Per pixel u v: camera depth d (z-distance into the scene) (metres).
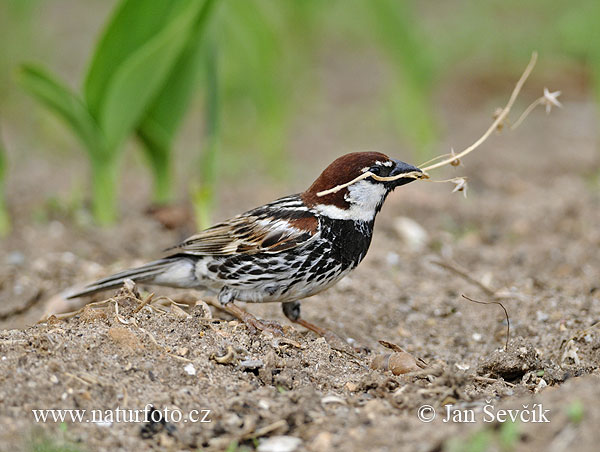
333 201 9.01
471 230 14.27
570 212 14.49
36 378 7.32
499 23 24.50
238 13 16.30
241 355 8.14
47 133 20.08
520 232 13.84
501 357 8.30
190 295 10.11
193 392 7.42
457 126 20.39
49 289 11.82
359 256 9.23
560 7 24.23
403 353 8.45
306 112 21.62
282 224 8.98
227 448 6.74
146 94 12.73
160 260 9.64
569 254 12.61
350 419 7.07
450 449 6.29
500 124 9.11
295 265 8.98
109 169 13.77
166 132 13.69
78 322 8.55
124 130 13.14
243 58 19.00
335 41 25.73
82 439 6.71
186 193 15.75
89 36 25.58
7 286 11.77
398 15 16.80
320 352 8.56
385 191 9.16
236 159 18.47
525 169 17.42
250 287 9.23
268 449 6.70
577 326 9.87
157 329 8.41
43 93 12.34
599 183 16.14
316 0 21.88
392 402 7.43
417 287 11.75
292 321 9.77
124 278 9.59
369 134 20.30
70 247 13.34
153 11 12.02
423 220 14.73
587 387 6.93
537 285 11.45
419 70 17.20
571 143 19.14
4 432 6.68
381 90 22.94
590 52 21.78
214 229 9.41
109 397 7.25
